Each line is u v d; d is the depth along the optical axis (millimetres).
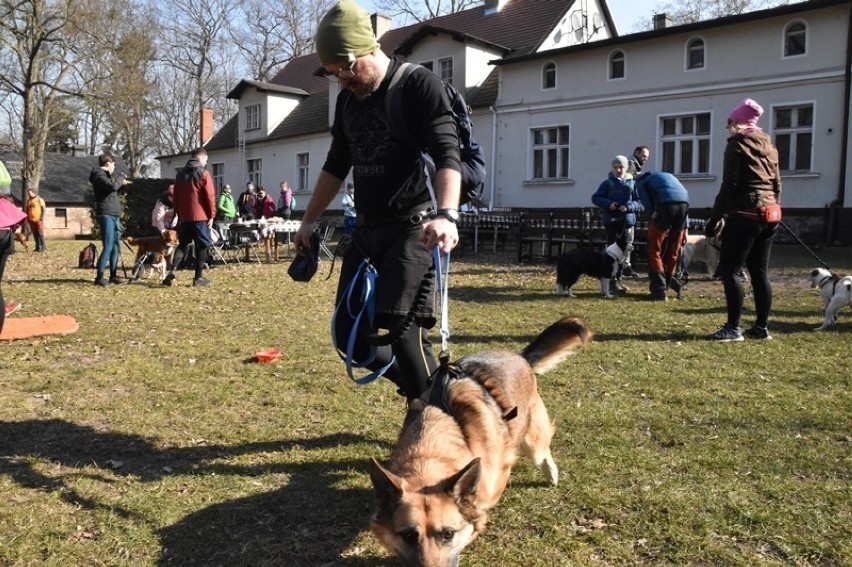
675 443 4125
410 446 2689
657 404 4852
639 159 12117
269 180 33094
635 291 10938
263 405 5008
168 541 3072
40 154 31547
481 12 29062
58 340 7246
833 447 3986
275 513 3330
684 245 11297
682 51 20000
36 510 3326
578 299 10172
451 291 11164
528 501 3418
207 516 3287
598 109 21797
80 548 2988
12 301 10078
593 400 4996
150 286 12141
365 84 3299
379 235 3404
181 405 4984
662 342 6922
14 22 29156
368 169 3395
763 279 6871
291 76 36344
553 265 15078
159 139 52094
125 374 5820
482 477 2617
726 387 5246
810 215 17969
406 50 26188
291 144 31594
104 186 12039
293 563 2910
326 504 3422
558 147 22922
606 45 21125
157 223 13375
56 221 42812
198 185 11969
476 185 3531
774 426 4344
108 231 12164
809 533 3020
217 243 16547
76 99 31703
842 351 6391
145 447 4176
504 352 3502
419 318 3357
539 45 24375
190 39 50844
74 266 16266
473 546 3018
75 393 5281
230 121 36844
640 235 13570
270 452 4094
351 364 3293
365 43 3201
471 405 2871
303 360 6379
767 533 3031
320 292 11438
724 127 19438
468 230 18891
